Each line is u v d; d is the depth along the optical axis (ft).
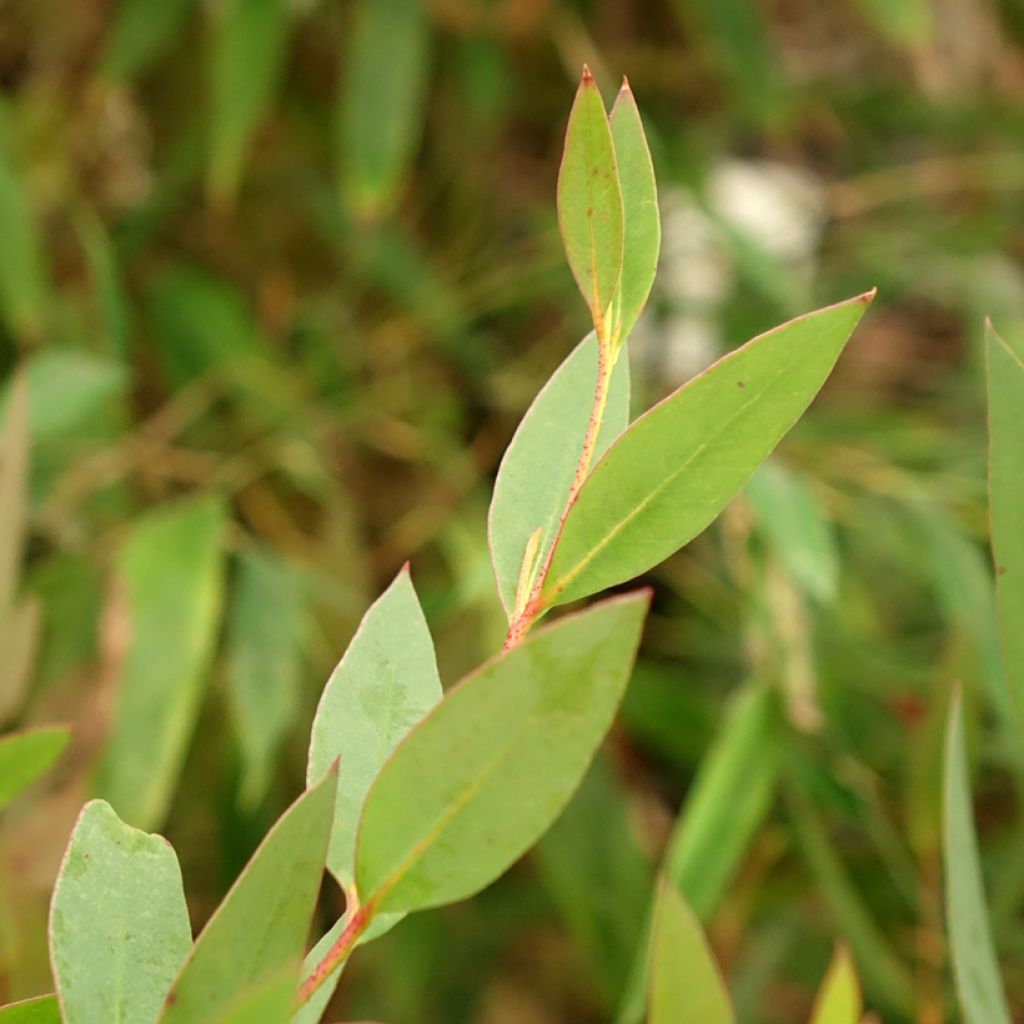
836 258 6.13
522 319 6.07
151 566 3.61
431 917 4.58
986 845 4.28
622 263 1.30
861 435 5.12
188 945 1.28
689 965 1.24
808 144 6.77
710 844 3.42
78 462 4.57
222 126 4.70
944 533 4.20
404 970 4.51
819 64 6.84
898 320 6.49
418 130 5.84
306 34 5.70
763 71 5.35
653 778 5.16
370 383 5.58
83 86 5.65
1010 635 1.34
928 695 4.26
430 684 1.33
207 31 5.58
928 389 6.07
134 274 5.64
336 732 1.31
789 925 4.37
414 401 5.46
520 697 1.19
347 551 4.97
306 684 4.74
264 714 3.65
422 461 5.48
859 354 6.26
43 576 4.08
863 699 4.66
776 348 1.28
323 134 5.86
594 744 1.19
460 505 5.23
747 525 4.17
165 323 5.20
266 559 3.99
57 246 5.46
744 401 1.28
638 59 6.01
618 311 1.31
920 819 2.66
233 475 5.01
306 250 6.00
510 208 6.19
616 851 4.26
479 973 5.06
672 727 4.61
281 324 5.77
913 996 3.54
